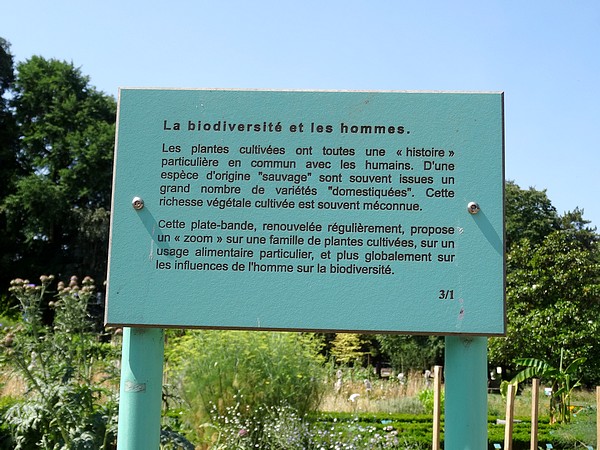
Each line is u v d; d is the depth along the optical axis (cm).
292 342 904
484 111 485
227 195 480
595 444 955
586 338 1392
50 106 3366
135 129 487
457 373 477
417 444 916
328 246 474
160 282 473
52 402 553
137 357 477
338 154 482
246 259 474
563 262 1488
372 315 468
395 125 484
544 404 1341
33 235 3083
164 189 482
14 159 3353
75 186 3183
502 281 470
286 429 784
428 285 470
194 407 823
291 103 488
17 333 608
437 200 477
